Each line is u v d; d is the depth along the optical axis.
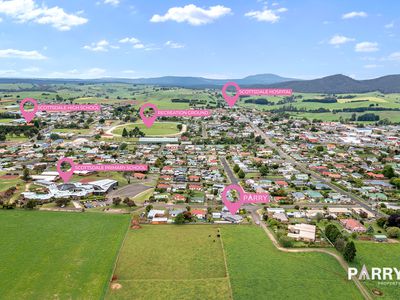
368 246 130.88
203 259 119.94
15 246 128.12
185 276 109.12
